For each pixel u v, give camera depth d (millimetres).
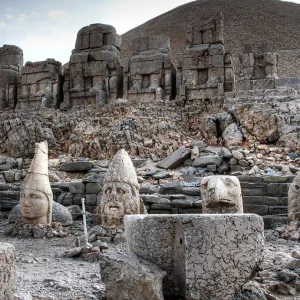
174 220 4852
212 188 8297
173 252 4820
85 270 6387
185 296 4441
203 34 18438
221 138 15586
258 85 19156
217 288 4418
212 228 4477
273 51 20906
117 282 4496
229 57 17859
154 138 15797
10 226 10211
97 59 19625
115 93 19438
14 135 17516
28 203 9797
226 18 44062
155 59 18688
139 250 4898
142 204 9367
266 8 46781
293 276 5531
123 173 9148
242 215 4586
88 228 10391
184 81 18188
